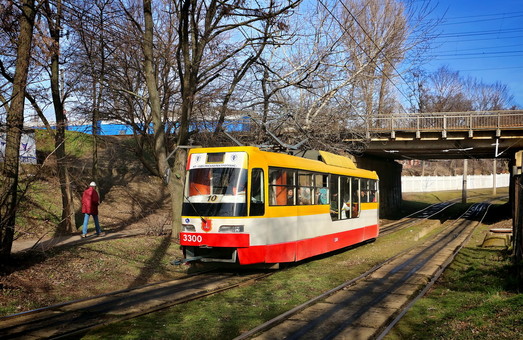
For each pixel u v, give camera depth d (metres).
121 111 20.47
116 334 6.90
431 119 28.83
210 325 7.41
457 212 44.75
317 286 10.61
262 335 6.92
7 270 10.09
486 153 36.72
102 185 24.12
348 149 27.73
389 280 11.46
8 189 10.12
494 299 8.42
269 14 14.20
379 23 25.16
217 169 11.86
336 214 16.20
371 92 28.91
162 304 8.73
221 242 11.40
